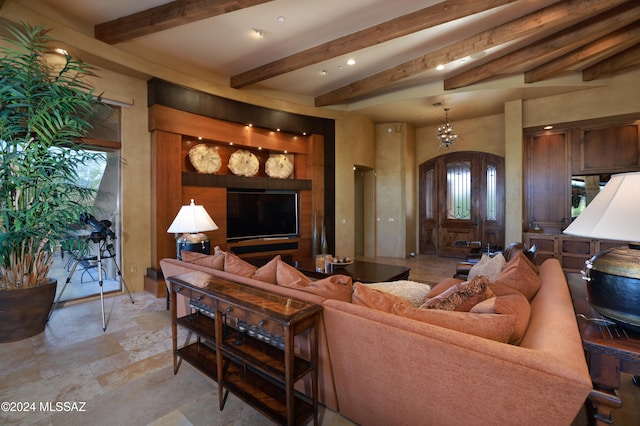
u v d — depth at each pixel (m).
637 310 1.17
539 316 1.40
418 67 4.34
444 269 5.71
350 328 1.41
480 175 6.67
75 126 2.91
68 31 3.19
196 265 2.54
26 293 2.62
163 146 4.14
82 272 3.87
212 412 1.72
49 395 1.87
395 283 2.48
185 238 3.47
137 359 2.30
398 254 6.97
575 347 1.03
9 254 2.69
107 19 3.36
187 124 4.36
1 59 2.57
